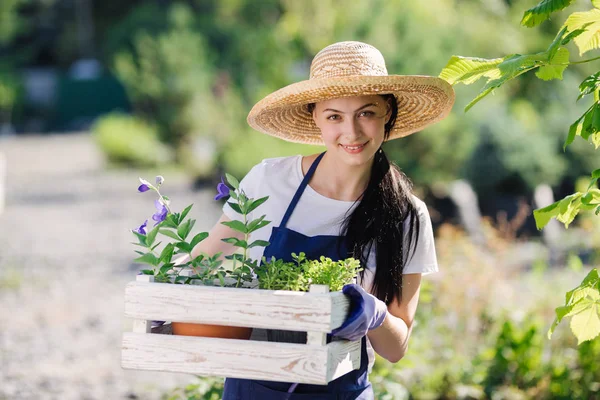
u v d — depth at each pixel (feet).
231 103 63.46
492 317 18.98
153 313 7.85
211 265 8.31
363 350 8.75
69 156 92.84
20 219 50.60
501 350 16.97
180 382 20.40
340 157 8.79
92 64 158.40
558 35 8.41
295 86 8.52
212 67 73.46
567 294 8.80
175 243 8.37
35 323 26.63
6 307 28.86
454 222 37.40
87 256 38.73
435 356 17.70
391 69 38.04
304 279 7.98
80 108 146.61
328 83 8.30
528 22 8.63
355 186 9.10
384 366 15.14
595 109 8.35
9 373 21.24
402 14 39.11
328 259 8.15
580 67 44.55
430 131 37.63
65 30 169.17
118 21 170.09
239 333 8.06
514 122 40.57
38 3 167.02
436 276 20.21
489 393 16.53
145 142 79.71
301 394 8.50
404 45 38.34
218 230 9.53
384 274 8.86
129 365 7.89
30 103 147.13
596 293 9.09
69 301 29.86
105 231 46.03
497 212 39.65
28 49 161.68
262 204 9.32
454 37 39.68
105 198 59.72
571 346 17.70
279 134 10.11
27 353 23.16
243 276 8.36
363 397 8.79
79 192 63.36
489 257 24.31
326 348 7.36
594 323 9.33
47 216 51.80
